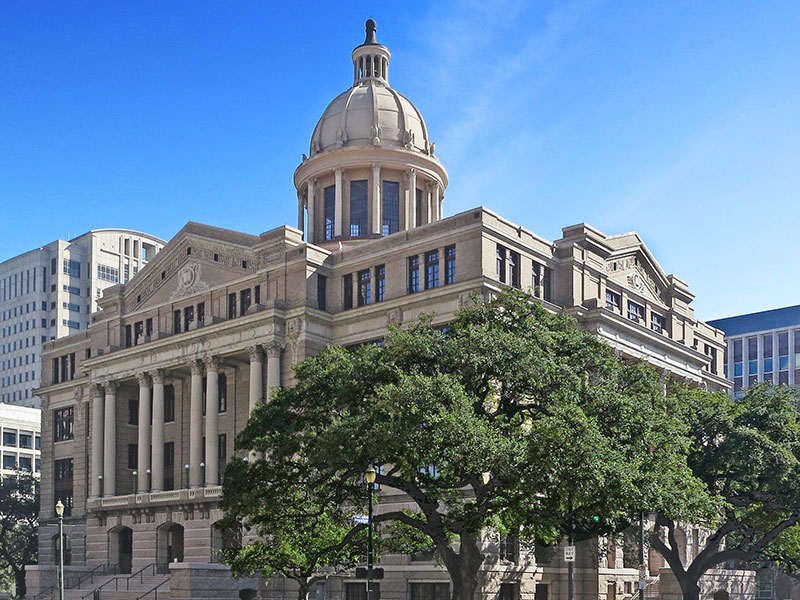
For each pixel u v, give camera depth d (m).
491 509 43.06
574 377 42.81
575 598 65.94
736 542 74.94
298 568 55.94
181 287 83.88
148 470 82.69
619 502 39.91
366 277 74.00
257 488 45.03
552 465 37.84
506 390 43.53
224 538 74.25
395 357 44.06
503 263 68.25
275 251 75.75
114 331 88.81
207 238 81.56
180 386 86.38
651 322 83.56
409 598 65.06
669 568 72.25
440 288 67.31
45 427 102.31
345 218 91.19
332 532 50.97
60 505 57.59
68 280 199.25
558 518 41.94
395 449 39.84
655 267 85.31
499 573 61.75
